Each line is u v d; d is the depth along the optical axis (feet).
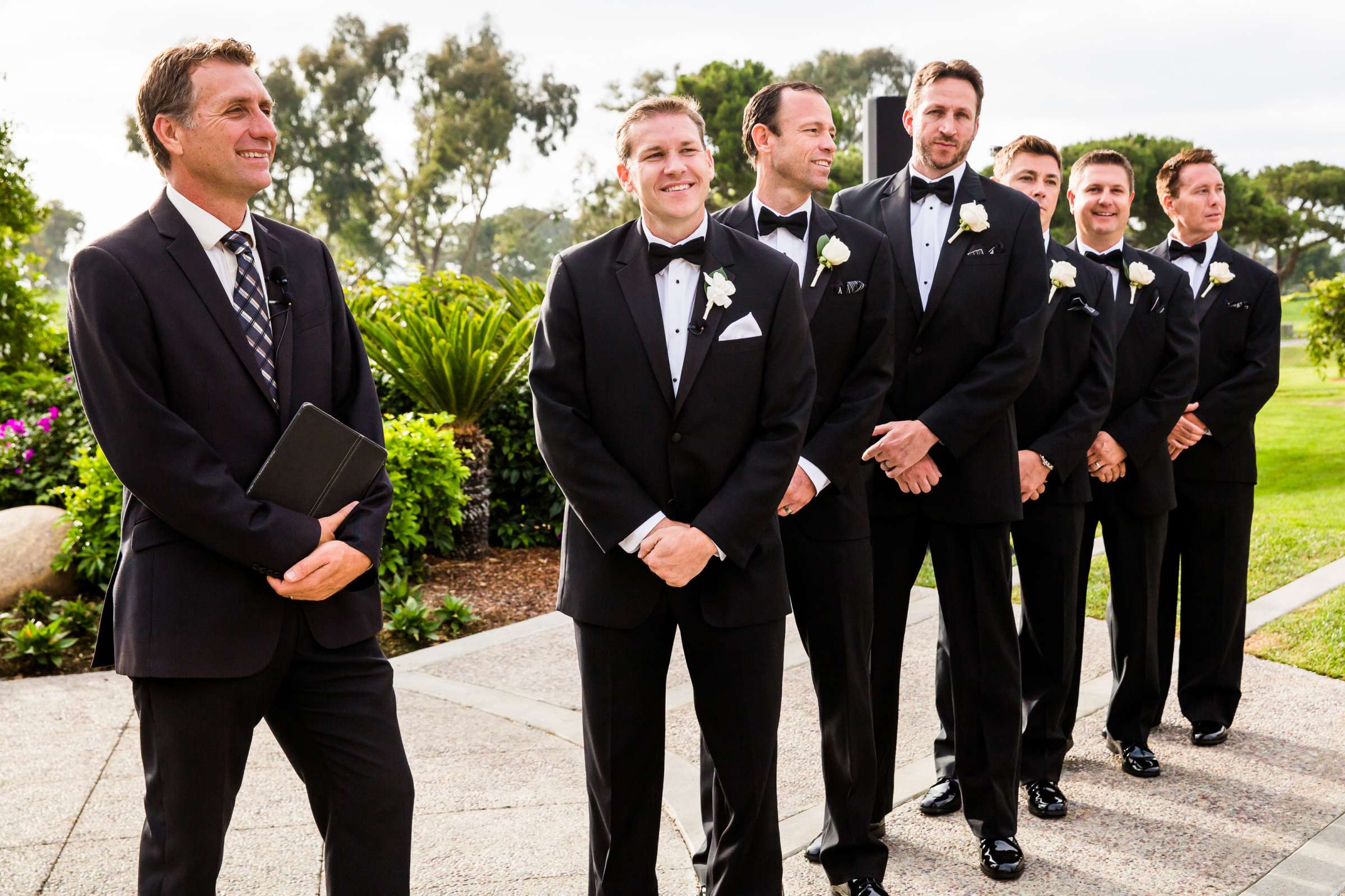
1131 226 126.93
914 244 10.05
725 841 7.90
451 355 22.48
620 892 7.94
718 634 7.59
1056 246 11.22
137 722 13.58
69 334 6.63
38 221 33.65
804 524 8.79
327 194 143.95
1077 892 9.07
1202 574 12.43
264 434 6.93
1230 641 12.33
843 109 171.53
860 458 8.73
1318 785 11.05
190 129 6.63
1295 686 13.98
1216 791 11.02
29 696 14.67
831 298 8.86
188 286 6.73
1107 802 10.83
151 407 6.39
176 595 6.59
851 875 8.89
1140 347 11.71
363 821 7.04
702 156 7.57
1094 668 15.06
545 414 7.57
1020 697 9.67
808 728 12.98
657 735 7.85
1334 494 30.68
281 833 10.34
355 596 7.20
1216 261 13.00
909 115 10.23
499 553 23.89
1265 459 39.37
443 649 16.81
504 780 11.67
